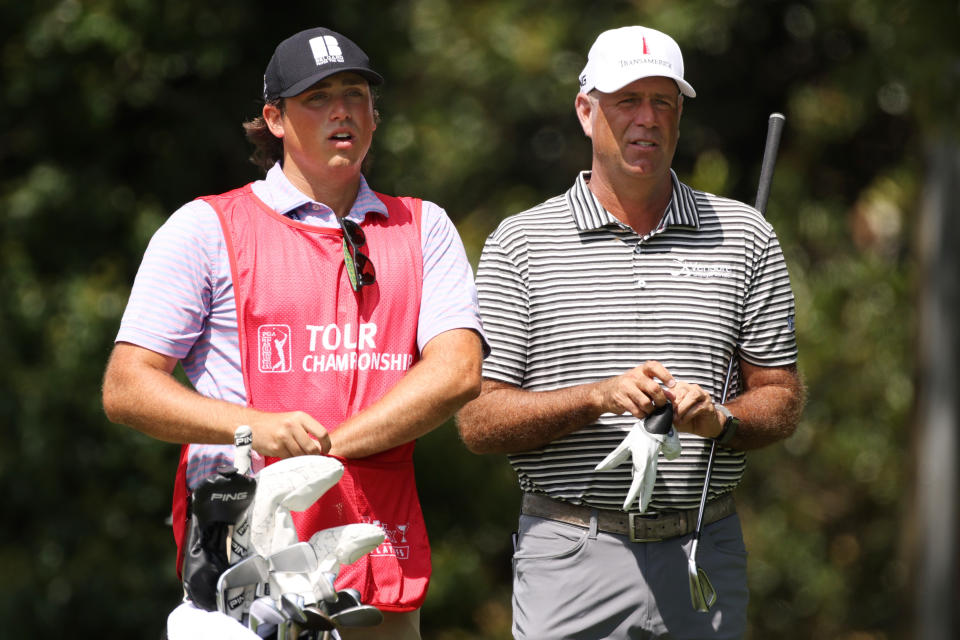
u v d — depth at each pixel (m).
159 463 35.22
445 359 11.30
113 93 34.81
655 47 13.01
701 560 13.05
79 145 36.12
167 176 36.62
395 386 11.20
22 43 34.50
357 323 11.39
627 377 12.00
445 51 41.41
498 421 12.96
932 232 38.16
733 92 43.88
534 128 43.88
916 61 31.88
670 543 13.02
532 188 43.25
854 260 40.69
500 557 39.12
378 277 11.53
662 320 13.05
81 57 34.69
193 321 11.24
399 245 11.71
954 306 38.00
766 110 43.88
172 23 34.50
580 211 13.34
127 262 35.56
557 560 13.14
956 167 37.84
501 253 13.37
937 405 38.06
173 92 36.16
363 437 10.98
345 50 11.55
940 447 37.94
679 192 13.44
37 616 34.03
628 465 12.91
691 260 13.21
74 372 34.09
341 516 11.09
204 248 11.31
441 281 11.73
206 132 36.66
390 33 39.78
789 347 13.48
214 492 9.73
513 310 13.27
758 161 43.50
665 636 13.01
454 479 37.78
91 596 34.47
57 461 34.31
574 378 13.10
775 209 40.72
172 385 10.88
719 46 42.09
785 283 13.54
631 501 11.67
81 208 35.22
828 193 42.78
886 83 37.00
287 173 11.77
